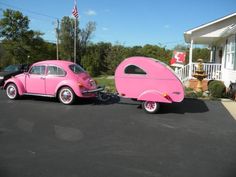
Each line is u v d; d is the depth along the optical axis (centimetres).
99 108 1072
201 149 637
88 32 5684
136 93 1008
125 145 653
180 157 586
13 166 527
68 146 639
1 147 625
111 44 4378
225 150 633
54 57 5572
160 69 978
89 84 1166
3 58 4812
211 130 796
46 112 984
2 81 1716
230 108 1130
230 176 502
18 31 5119
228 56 1691
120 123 852
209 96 1396
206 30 1895
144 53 5150
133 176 494
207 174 508
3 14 5050
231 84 1387
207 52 4544
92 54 4122
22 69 1897
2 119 873
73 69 1168
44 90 1177
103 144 657
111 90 1553
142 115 966
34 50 5169
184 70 1888
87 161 555
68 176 490
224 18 1844
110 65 4103
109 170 516
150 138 710
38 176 489
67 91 1135
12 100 1216
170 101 976
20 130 758
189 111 1055
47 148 623
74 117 916
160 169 525
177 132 769
